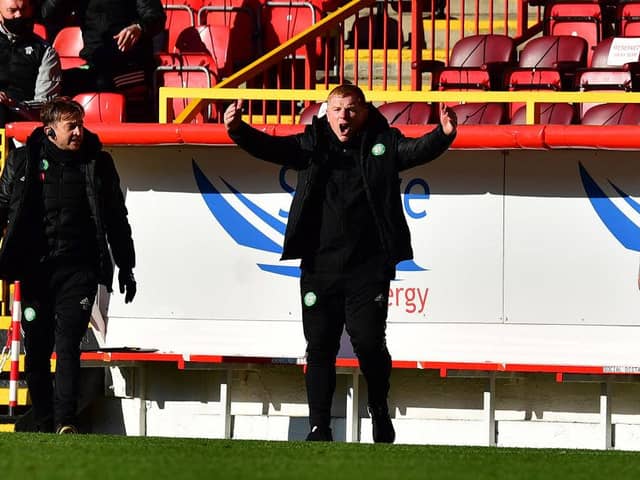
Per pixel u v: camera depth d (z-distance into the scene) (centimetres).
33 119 3491
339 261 2394
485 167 3123
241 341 3200
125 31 3934
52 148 2541
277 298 3197
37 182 2539
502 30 4756
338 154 2400
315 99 3238
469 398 3116
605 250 3095
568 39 4341
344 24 4753
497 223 3120
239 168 3216
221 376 3172
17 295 3047
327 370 2438
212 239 3216
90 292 2556
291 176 3197
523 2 4634
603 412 3053
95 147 2567
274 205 3200
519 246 3117
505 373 3039
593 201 3098
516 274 3116
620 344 3089
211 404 3192
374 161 2378
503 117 3859
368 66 4456
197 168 3222
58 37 4572
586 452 2062
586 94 3127
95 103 3822
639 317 3081
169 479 1455
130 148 3228
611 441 3067
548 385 3098
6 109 3428
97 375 3234
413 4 4300
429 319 3134
